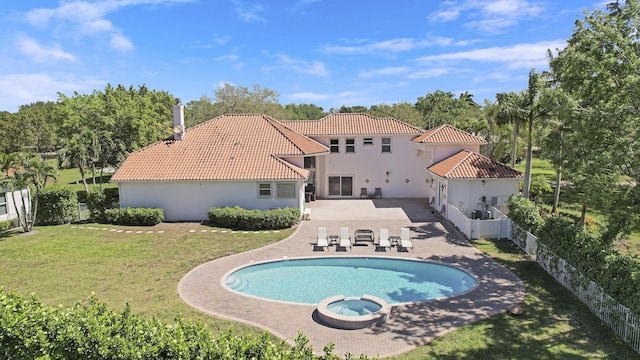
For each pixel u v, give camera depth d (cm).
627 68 1723
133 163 3272
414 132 4041
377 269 2144
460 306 1573
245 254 2294
